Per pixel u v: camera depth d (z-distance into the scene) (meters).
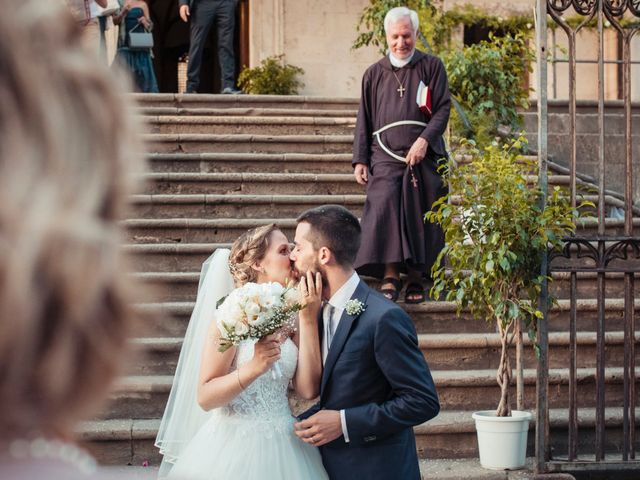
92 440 5.22
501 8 13.69
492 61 8.79
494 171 5.29
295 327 3.79
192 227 7.15
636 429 5.67
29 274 0.53
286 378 3.67
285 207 7.57
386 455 3.46
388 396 3.52
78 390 0.57
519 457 5.17
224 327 3.42
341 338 3.52
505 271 5.20
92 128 0.57
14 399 0.55
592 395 5.94
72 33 0.59
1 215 0.53
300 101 9.91
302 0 13.62
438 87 6.43
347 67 13.68
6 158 0.54
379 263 6.22
